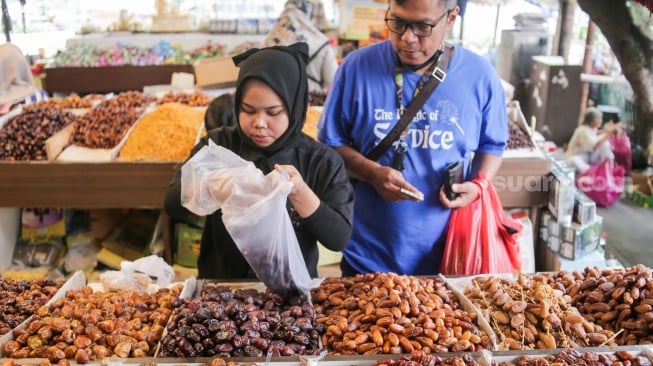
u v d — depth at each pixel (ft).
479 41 16.76
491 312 5.79
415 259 7.91
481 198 7.68
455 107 7.44
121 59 17.66
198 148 6.51
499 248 7.79
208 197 5.37
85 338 5.09
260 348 4.96
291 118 6.07
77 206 10.78
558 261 10.43
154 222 12.05
